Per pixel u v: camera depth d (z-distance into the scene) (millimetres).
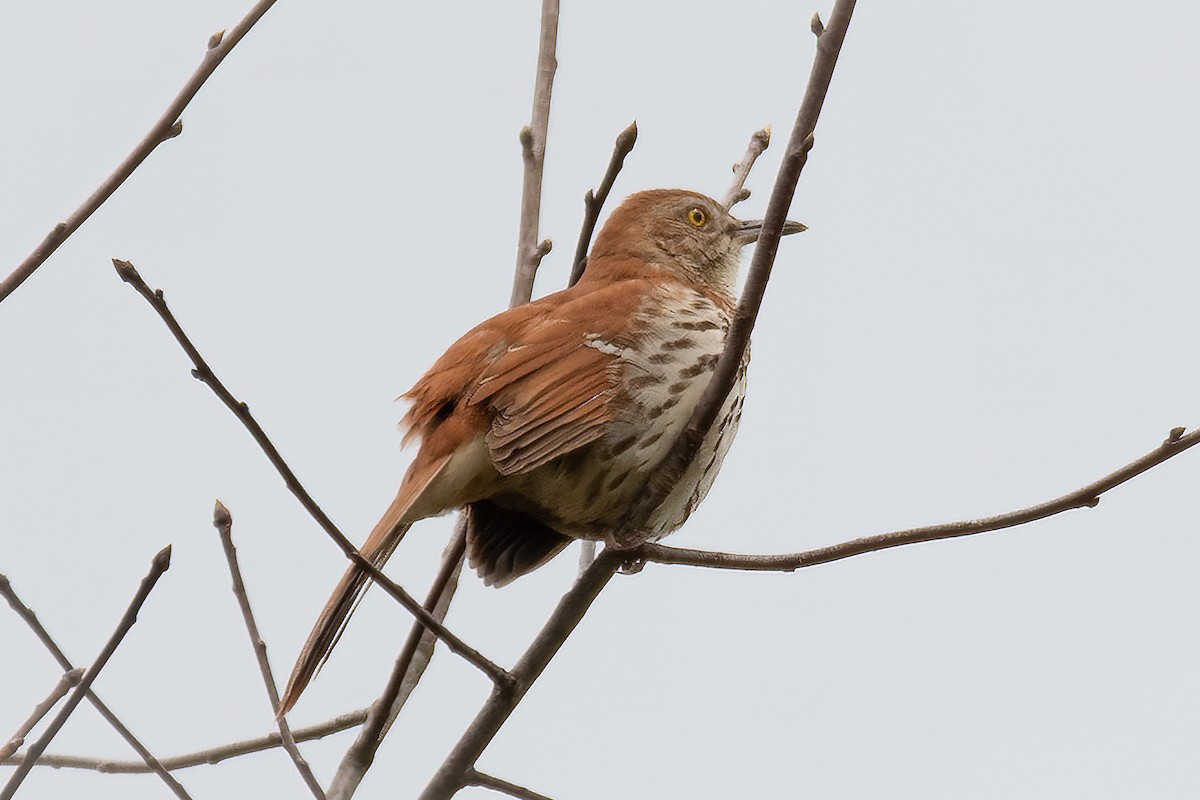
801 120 8508
